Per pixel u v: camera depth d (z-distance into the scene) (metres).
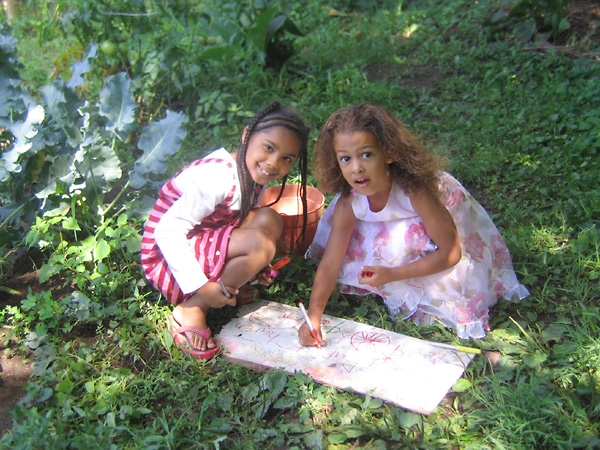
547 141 4.11
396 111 4.63
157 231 2.53
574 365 2.41
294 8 6.75
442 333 2.67
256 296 2.88
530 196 3.59
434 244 2.65
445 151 3.94
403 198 2.55
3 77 3.30
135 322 2.68
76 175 3.08
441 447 2.09
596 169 3.66
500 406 2.21
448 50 5.61
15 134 3.12
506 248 2.89
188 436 2.18
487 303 2.70
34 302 2.71
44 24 5.41
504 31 5.71
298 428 2.20
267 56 5.22
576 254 3.07
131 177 3.25
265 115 2.47
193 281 2.48
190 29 5.05
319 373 2.43
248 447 2.13
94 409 2.27
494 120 4.32
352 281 2.83
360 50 5.70
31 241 2.90
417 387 2.35
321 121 4.41
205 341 2.56
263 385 2.36
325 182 2.61
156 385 2.39
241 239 2.56
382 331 2.64
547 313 2.77
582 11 5.70
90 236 3.01
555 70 4.93
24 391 2.44
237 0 5.14
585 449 2.05
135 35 4.72
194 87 4.71
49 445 2.08
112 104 3.44
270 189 3.29
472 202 2.83
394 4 6.91
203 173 2.51
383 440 2.17
